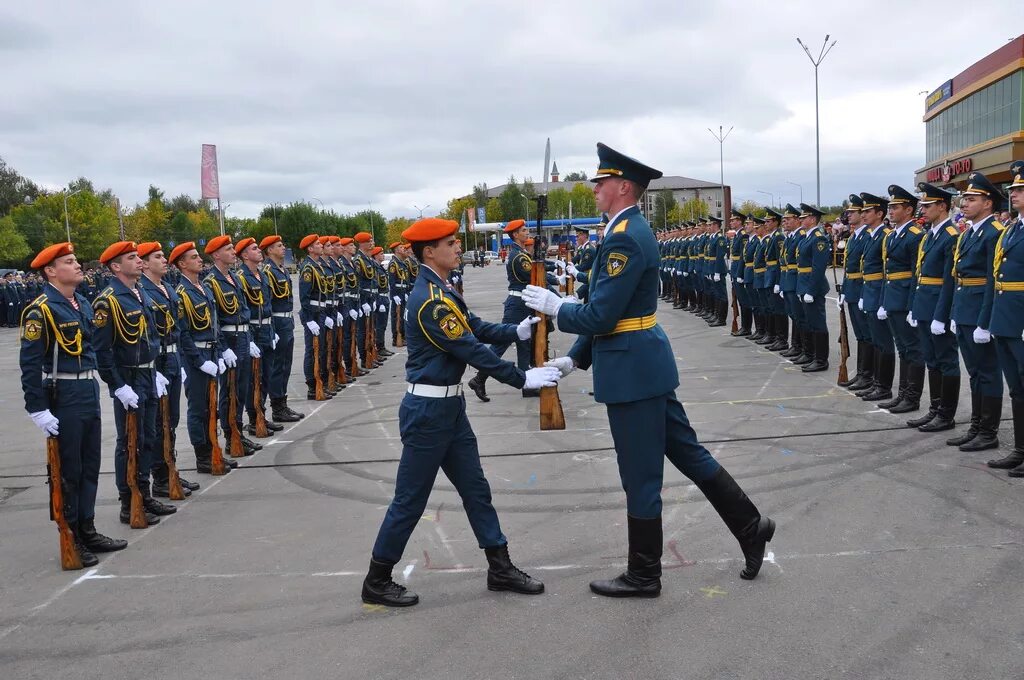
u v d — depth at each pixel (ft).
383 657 12.05
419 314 13.38
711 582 14.03
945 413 22.99
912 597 13.08
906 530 15.88
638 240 12.95
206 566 16.03
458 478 14.03
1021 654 11.28
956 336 21.56
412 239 13.83
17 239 181.16
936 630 12.01
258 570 15.66
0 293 91.71
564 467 21.47
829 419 25.25
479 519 14.06
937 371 23.22
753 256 43.73
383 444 25.39
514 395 32.32
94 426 17.04
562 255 44.37
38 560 16.90
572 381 34.27
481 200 301.43
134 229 208.85
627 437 13.44
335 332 35.78
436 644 12.37
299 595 14.39
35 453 26.66
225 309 24.98
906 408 25.61
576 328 13.26
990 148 122.52
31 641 13.16
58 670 12.16
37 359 15.80
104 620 13.82
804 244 34.09
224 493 20.89
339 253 38.99
